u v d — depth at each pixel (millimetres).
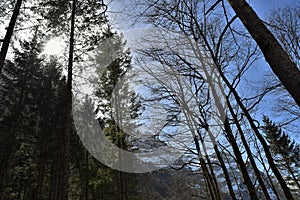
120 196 13625
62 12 7730
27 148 17016
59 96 18219
